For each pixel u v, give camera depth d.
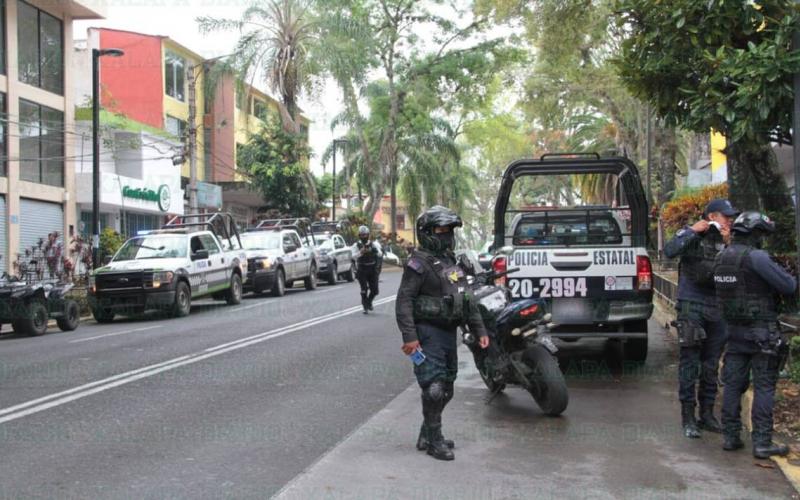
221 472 5.85
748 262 6.02
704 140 33.66
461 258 7.70
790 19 7.95
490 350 7.75
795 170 7.89
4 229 24.52
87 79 36.62
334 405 8.11
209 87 34.78
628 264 9.58
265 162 39.12
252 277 23.00
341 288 27.69
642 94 9.91
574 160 10.41
